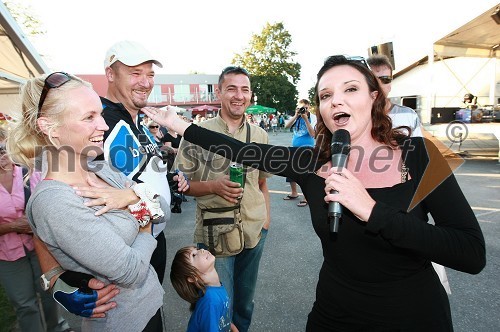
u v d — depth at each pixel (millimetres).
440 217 1135
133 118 1928
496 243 3744
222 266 2135
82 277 1140
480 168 8234
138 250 1202
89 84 1220
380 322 1202
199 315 1880
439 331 1181
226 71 2270
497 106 12094
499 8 8555
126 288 1215
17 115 1135
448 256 1022
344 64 1256
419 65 12773
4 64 5492
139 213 1246
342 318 1290
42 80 1118
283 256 3779
